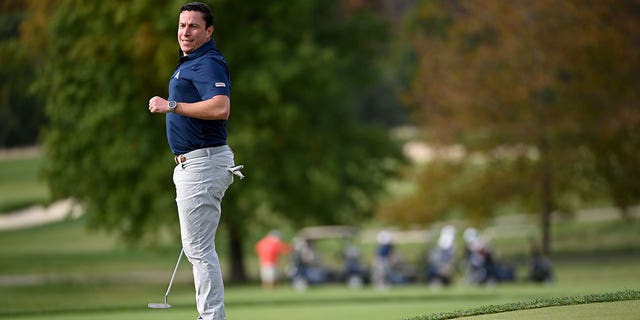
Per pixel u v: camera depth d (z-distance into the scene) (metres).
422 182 148.50
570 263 138.12
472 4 148.38
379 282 105.25
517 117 143.00
